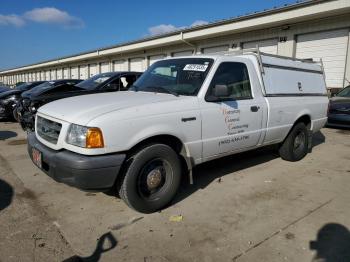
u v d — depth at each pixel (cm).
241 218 360
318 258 287
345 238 321
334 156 646
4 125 1030
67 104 383
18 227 333
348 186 469
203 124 399
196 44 1931
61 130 339
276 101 512
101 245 303
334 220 359
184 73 441
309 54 1382
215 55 452
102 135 321
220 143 425
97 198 408
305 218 362
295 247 303
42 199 404
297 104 562
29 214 362
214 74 422
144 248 299
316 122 630
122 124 331
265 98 495
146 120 347
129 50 2430
